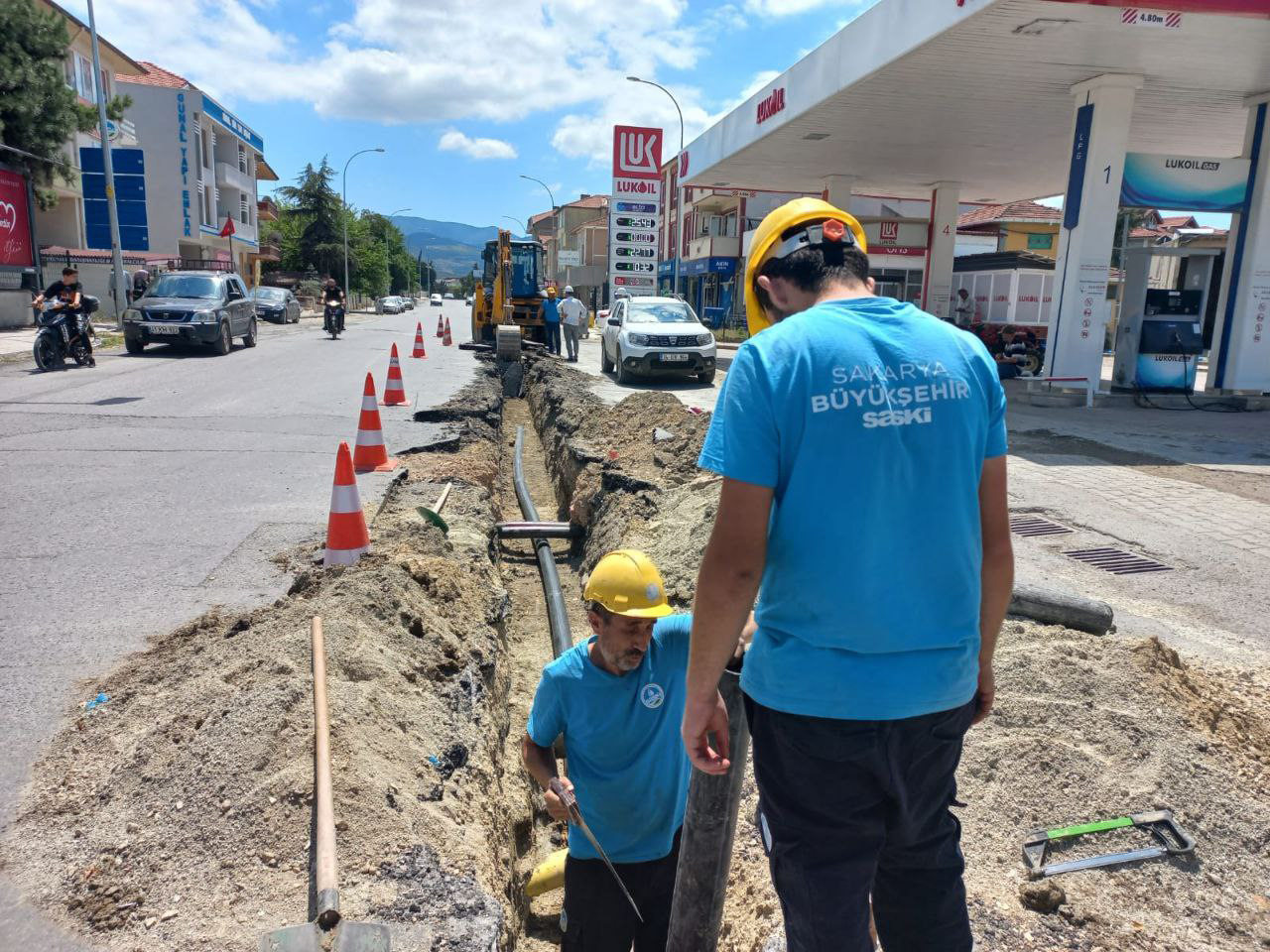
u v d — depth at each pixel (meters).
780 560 1.67
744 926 2.92
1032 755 3.33
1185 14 11.39
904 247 26.05
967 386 1.70
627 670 2.86
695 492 7.30
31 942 2.43
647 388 17.52
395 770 3.17
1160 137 19.64
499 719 4.43
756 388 1.62
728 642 1.65
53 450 8.85
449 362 19.62
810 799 1.69
